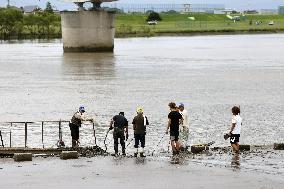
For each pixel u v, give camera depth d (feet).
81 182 106.22
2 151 144.25
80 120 153.79
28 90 315.78
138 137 137.39
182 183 104.42
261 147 148.56
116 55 636.07
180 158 131.23
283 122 208.64
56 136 180.14
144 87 326.44
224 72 422.00
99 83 348.18
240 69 447.83
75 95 291.58
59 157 135.95
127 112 234.38
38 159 132.98
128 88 321.73
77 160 130.62
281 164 121.60
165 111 236.63
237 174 110.93
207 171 114.52
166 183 104.68
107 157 135.33
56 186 103.04
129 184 104.22
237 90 313.32
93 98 279.49
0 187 102.63
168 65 491.31
